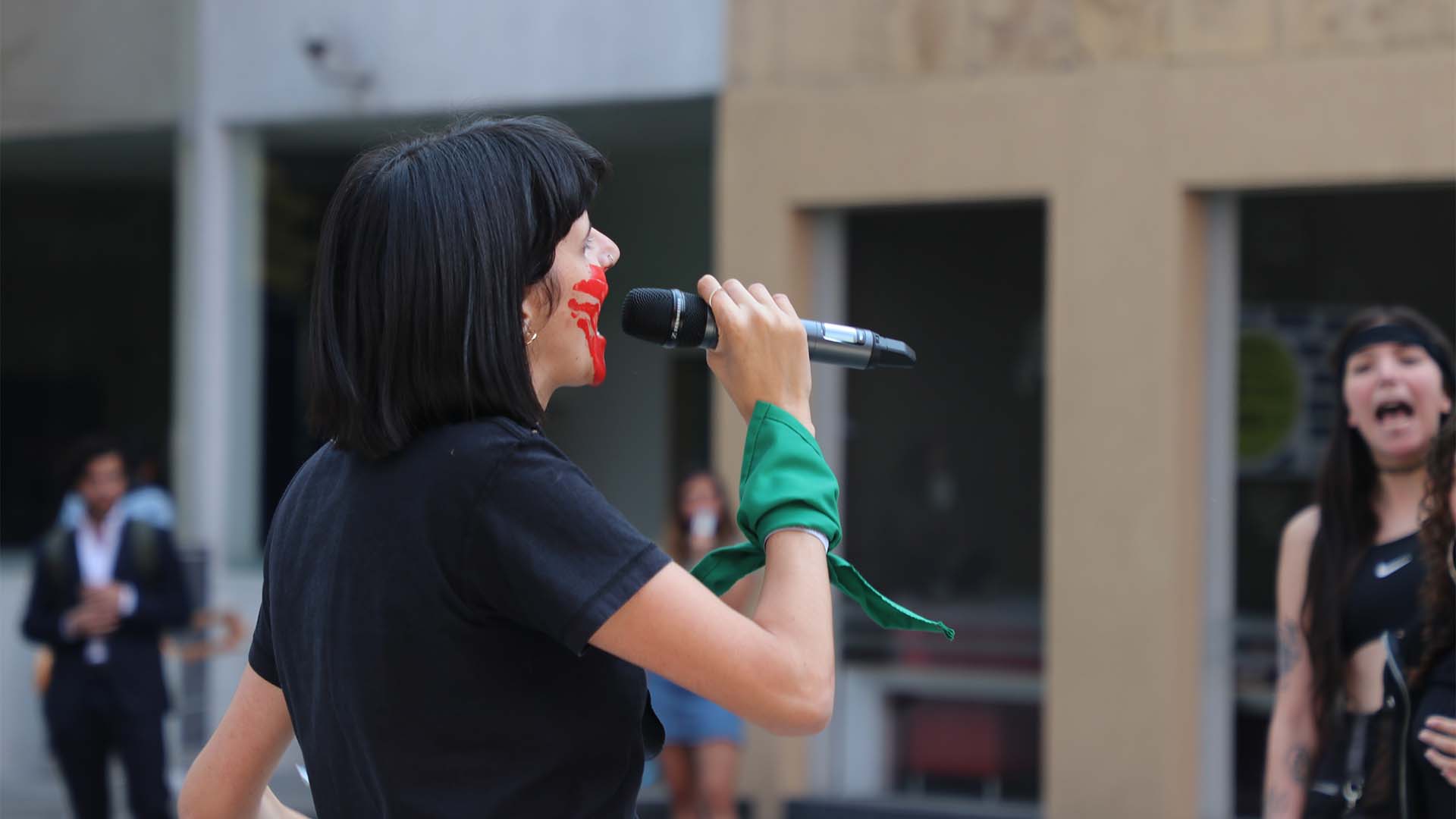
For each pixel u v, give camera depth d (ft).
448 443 9.27
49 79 49.80
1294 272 38.32
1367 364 20.68
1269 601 38.75
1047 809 39.04
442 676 9.11
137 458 49.52
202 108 48.01
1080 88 38.78
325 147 49.80
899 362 11.67
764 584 9.50
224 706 48.08
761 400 10.02
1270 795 21.08
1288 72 36.91
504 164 9.73
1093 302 38.65
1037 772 41.01
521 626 9.20
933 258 41.60
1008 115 39.47
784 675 9.00
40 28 49.90
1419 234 37.14
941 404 41.60
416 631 9.11
